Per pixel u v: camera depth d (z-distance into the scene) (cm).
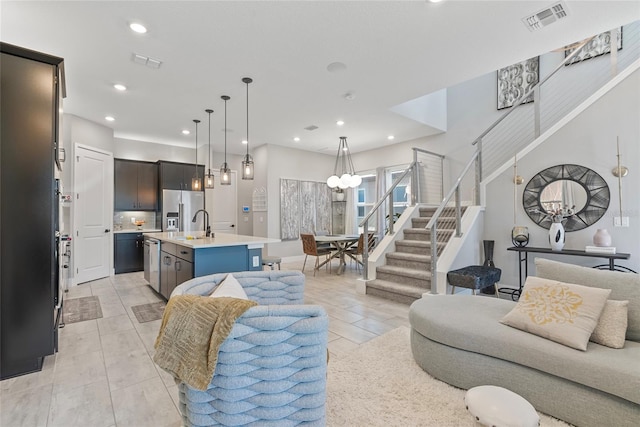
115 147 627
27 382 207
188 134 614
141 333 294
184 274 332
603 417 146
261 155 726
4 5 234
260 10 246
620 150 349
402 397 184
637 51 436
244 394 116
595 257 354
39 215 221
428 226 363
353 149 773
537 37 288
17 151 213
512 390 174
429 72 356
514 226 424
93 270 518
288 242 742
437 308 226
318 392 123
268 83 381
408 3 240
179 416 172
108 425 165
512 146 548
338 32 277
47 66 224
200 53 309
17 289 214
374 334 286
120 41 287
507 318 192
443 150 633
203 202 679
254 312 116
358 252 598
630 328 171
